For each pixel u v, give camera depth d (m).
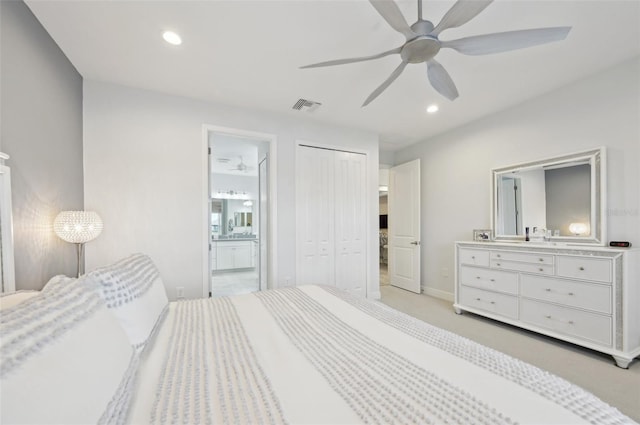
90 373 0.58
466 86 2.64
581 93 2.54
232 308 1.56
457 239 3.78
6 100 1.45
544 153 2.82
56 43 1.94
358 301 1.71
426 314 3.27
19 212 1.54
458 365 0.90
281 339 1.14
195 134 2.84
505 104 3.04
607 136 2.38
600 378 1.90
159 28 1.81
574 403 0.70
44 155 1.80
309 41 1.96
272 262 3.24
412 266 4.35
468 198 3.63
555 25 1.82
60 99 2.02
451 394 0.74
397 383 0.80
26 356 0.49
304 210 3.44
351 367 0.90
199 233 2.82
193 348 1.05
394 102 2.97
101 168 2.46
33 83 1.68
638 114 2.21
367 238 3.86
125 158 2.55
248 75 2.41
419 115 3.34
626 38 1.96
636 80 2.22
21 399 0.43
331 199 3.62
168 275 2.68
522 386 0.77
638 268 2.09
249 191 7.21
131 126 2.58
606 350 2.09
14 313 0.59
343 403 0.71
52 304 0.67
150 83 2.53
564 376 1.93
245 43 1.98
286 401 0.72
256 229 7.27
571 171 2.62
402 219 4.60
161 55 2.11
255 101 2.92
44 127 1.80
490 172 3.34
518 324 2.67
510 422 0.63
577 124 2.57
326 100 2.91
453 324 2.94
